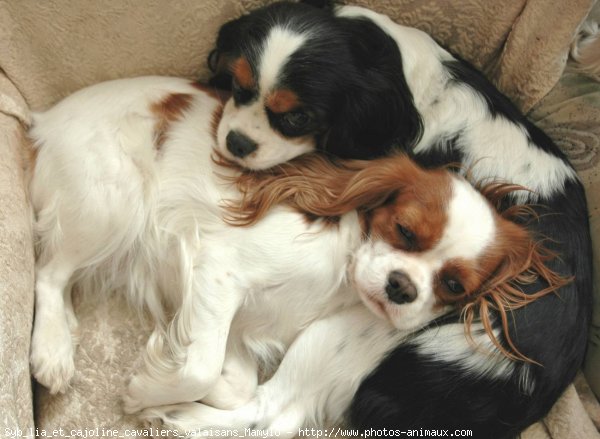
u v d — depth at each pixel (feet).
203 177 4.00
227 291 3.91
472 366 3.89
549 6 4.00
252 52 3.90
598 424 4.21
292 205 3.98
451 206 3.85
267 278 3.93
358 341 4.00
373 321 4.00
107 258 4.10
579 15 3.97
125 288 4.18
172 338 3.95
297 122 3.95
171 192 4.01
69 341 4.02
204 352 3.88
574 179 4.12
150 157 4.02
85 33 4.15
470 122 4.08
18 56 4.16
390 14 4.21
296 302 4.00
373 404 3.97
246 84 3.92
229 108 4.00
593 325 4.21
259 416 4.00
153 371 3.93
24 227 3.97
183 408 3.97
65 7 4.08
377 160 4.01
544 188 4.04
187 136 4.03
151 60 4.25
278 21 3.93
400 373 3.94
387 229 3.91
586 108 4.16
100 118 4.02
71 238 4.02
